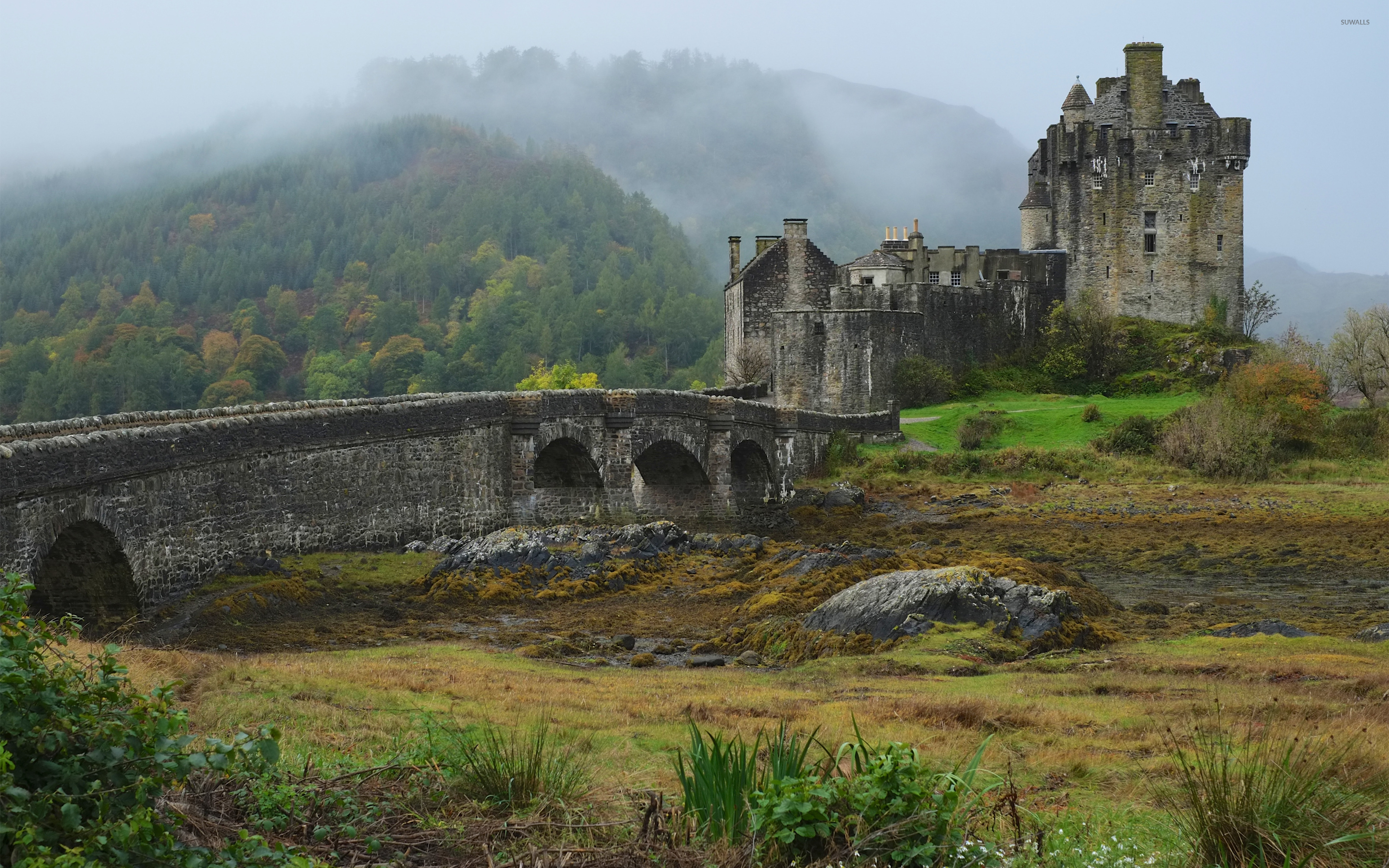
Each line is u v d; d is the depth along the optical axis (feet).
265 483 132.87
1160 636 118.73
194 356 634.43
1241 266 395.75
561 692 80.43
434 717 65.98
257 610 117.70
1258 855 39.40
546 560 147.84
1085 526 212.43
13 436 109.91
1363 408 308.19
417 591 137.39
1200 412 275.80
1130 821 47.34
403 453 158.20
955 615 111.86
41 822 30.17
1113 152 394.52
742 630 117.60
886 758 40.93
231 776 40.86
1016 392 366.43
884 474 274.16
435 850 39.47
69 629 35.81
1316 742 53.52
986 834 43.21
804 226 369.71
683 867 37.93
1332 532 195.93
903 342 349.20
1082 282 396.78
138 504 110.32
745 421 233.76
